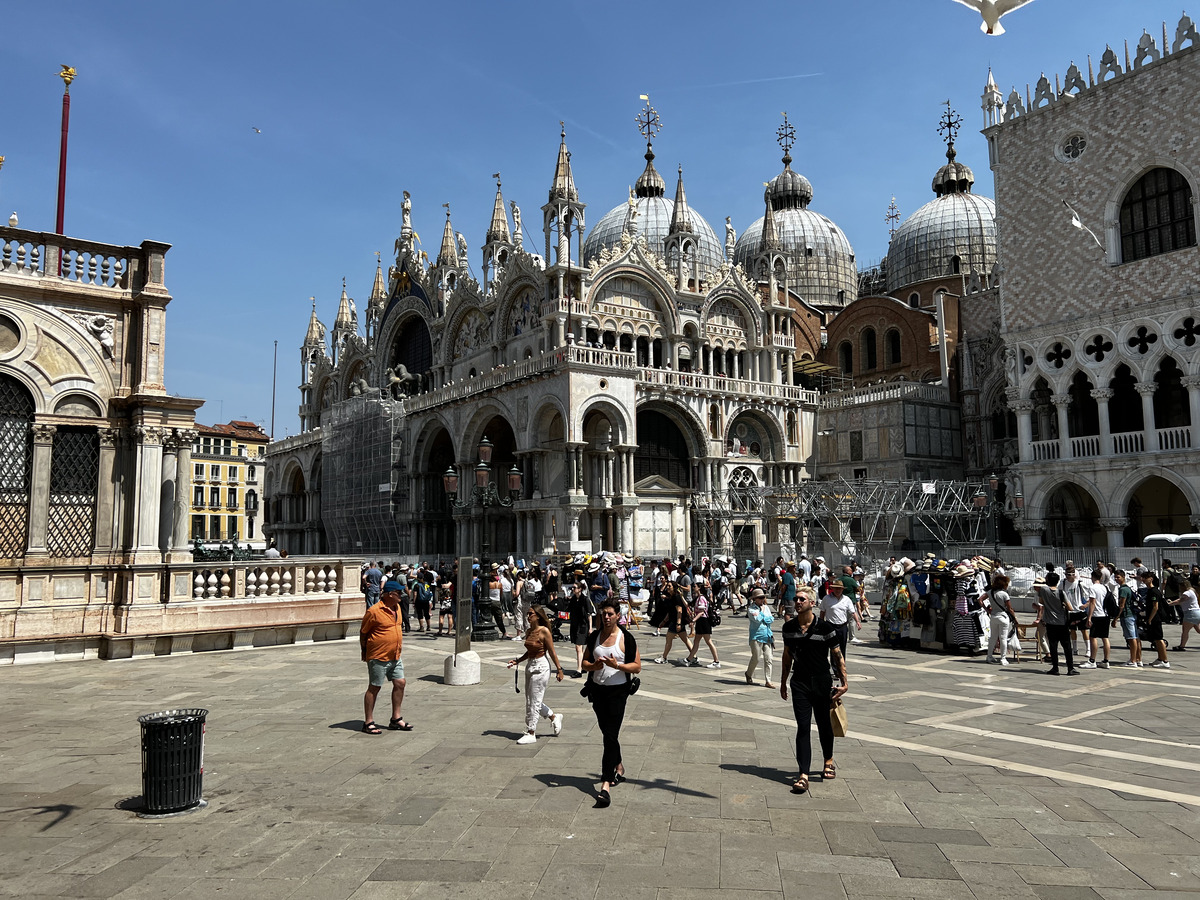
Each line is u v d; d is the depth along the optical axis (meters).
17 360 22.56
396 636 14.08
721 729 14.06
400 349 76.69
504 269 59.56
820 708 10.93
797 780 10.45
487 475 33.16
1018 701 16.69
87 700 16.83
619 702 10.30
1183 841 8.77
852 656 23.61
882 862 8.22
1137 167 43.69
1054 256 47.03
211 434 101.62
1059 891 7.55
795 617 11.09
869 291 89.94
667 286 58.69
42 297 23.02
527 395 52.88
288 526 86.38
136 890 7.65
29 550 22.62
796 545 50.06
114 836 9.05
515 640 28.23
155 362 24.27
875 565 42.75
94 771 11.58
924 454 59.72
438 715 15.31
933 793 10.42
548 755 12.34
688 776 11.17
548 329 54.69
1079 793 10.41
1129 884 7.71
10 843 8.85
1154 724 14.50
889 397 59.59
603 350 51.31
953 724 14.52
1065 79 46.97
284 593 26.50
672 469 58.22
